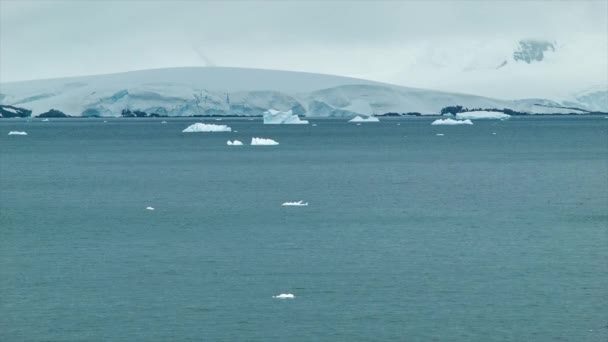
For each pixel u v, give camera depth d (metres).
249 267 66.38
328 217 92.50
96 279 62.59
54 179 141.75
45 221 91.06
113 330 51.09
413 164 172.25
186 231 83.25
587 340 49.34
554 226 85.56
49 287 60.38
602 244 75.25
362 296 57.88
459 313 54.16
